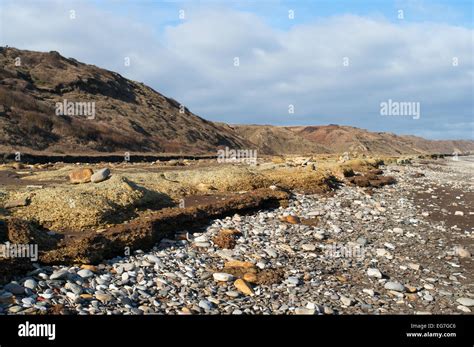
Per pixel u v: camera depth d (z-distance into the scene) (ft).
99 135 263.29
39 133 225.76
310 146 622.54
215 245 52.24
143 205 61.00
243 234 57.52
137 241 47.44
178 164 149.18
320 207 78.02
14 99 243.19
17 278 35.42
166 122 387.96
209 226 59.16
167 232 54.24
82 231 48.91
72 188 60.75
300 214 71.87
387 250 57.62
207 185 78.38
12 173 97.86
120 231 47.19
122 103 375.04
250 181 82.53
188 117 447.01
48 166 130.31
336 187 99.40
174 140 360.28
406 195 101.71
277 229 61.77
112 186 62.13
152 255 45.47
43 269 37.68
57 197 54.19
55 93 332.60
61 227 49.26
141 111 380.37
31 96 286.46
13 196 55.52
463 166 226.17
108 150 254.27
